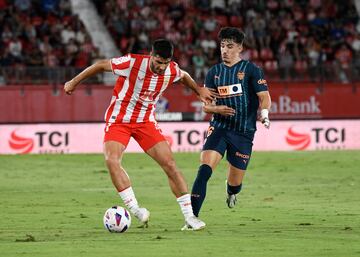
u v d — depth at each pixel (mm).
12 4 98500
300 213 41438
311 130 82375
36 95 84938
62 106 85312
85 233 34000
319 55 97062
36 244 30453
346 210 42625
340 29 101750
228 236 32438
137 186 55781
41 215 41156
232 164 36031
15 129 79188
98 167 67875
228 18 101000
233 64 35344
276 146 82000
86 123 80125
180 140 80875
